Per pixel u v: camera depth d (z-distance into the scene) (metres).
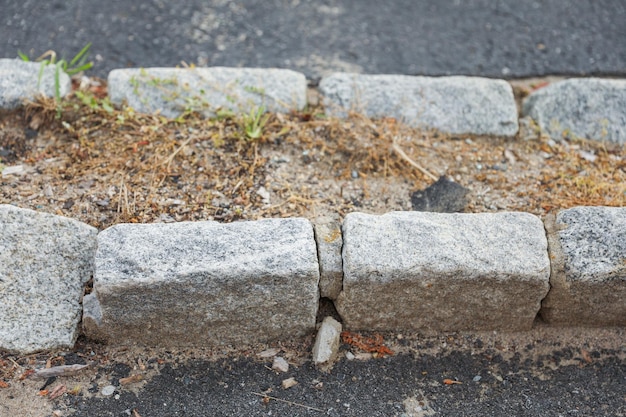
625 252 1.62
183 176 1.76
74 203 1.72
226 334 1.63
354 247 1.60
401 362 1.64
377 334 1.67
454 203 1.76
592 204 1.76
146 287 1.56
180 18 2.11
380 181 1.79
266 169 1.78
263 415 1.58
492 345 1.67
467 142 1.85
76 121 1.83
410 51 2.08
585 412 1.61
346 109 1.86
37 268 1.61
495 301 1.64
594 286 1.62
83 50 1.96
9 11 2.08
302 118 1.85
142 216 1.70
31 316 1.60
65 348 1.60
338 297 1.63
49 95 1.84
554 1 2.21
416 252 1.60
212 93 1.85
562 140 1.87
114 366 1.61
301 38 2.09
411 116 1.86
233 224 1.62
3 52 2.00
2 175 1.75
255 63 2.03
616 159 1.85
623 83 1.90
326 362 1.63
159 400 1.59
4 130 1.82
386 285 1.61
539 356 1.66
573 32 2.15
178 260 1.58
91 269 1.63
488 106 1.87
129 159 1.77
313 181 1.78
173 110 1.83
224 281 1.57
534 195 1.78
